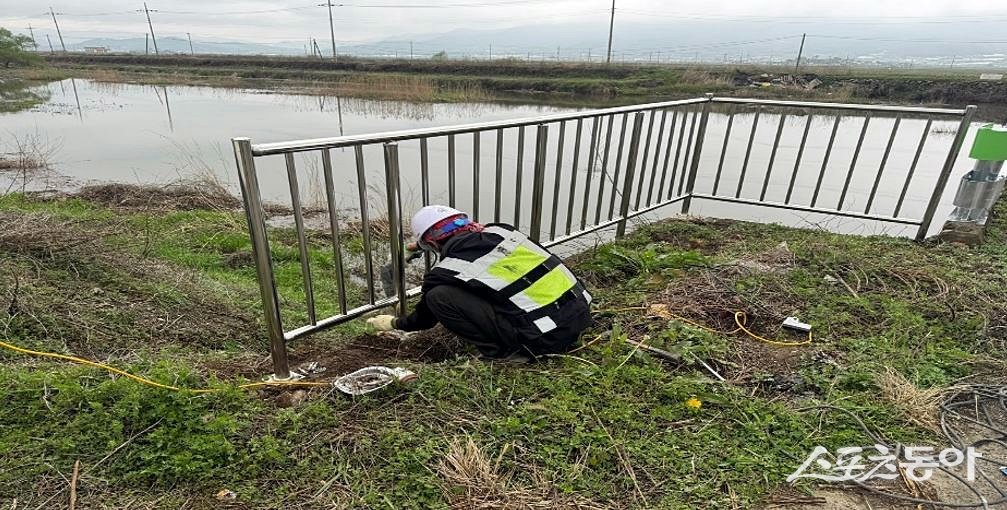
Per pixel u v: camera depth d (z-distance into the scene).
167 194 7.75
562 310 2.63
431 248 2.88
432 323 2.85
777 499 1.78
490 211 7.18
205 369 2.61
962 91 19.84
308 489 1.79
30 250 3.78
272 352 2.47
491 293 2.55
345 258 5.58
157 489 1.77
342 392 2.28
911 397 2.26
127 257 4.12
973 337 2.80
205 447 1.88
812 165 8.99
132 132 13.67
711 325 3.01
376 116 16.89
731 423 2.13
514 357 2.60
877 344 2.73
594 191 7.63
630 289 3.64
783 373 2.52
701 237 4.82
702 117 5.13
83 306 3.25
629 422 2.11
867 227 6.01
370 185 8.38
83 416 2.00
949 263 3.78
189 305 3.56
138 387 2.13
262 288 2.31
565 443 2.00
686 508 1.73
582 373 2.41
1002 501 1.77
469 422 2.10
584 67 30.81
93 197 7.55
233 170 9.74
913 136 11.68
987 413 2.22
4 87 26.98
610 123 4.11
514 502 1.75
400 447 1.97
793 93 21.98
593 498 1.77
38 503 1.69
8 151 11.09
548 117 3.56
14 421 2.01
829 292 3.39
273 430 2.04
